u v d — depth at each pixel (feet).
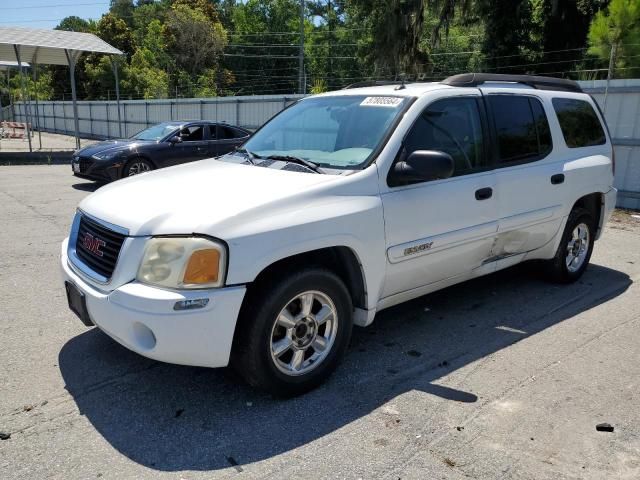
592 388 12.03
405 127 12.89
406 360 13.20
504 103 15.67
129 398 11.25
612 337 14.76
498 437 10.18
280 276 10.74
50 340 13.80
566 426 10.58
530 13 85.92
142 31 232.94
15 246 22.56
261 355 10.61
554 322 15.72
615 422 10.75
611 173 19.38
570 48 84.58
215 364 10.18
